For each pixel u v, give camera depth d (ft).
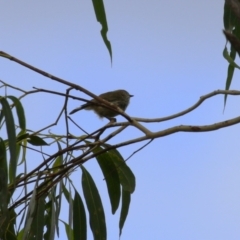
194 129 18.11
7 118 18.93
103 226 23.41
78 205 23.84
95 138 19.85
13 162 18.57
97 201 23.59
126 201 24.02
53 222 21.25
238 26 21.13
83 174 23.71
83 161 19.71
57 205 21.98
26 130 22.34
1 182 20.01
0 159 20.45
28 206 20.33
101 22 19.72
